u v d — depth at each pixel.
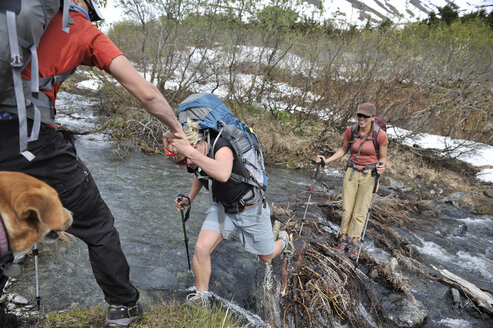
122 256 2.17
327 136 8.49
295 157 7.58
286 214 4.90
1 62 1.45
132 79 1.76
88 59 1.75
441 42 11.59
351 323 3.28
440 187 7.23
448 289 4.07
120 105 8.31
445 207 6.36
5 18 1.43
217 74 9.23
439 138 9.37
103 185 5.02
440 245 5.08
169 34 8.81
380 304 3.63
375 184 4.14
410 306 3.63
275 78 9.96
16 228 1.33
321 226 4.85
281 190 5.91
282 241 3.38
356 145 4.14
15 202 1.30
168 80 9.72
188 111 2.53
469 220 6.06
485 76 10.86
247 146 2.67
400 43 9.74
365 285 3.81
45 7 1.51
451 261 4.75
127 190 4.99
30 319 2.44
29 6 1.45
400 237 4.95
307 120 9.10
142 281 3.19
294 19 9.13
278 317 3.16
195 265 2.75
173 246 3.84
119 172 5.59
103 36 1.74
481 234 5.64
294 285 3.49
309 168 7.27
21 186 1.36
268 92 9.47
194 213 4.61
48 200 1.32
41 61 1.62
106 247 2.06
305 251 4.00
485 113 9.82
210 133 2.52
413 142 9.03
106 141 6.85
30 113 1.61
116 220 4.17
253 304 3.19
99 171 5.49
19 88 1.53
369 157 4.13
